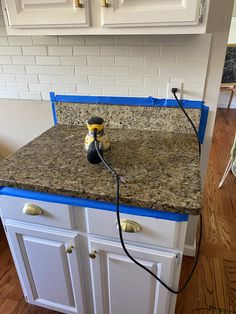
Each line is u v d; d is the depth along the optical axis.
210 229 1.82
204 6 0.80
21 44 1.30
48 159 1.02
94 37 1.19
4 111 1.54
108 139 1.10
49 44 1.26
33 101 1.46
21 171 0.93
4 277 1.49
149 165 0.95
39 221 0.95
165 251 0.84
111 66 1.23
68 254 0.99
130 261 0.90
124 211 0.80
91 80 1.29
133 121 1.32
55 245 0.99
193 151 1.07
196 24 0.82
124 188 0.81
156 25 0.84
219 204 2.10
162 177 0.87
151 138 1.21
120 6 0.83
